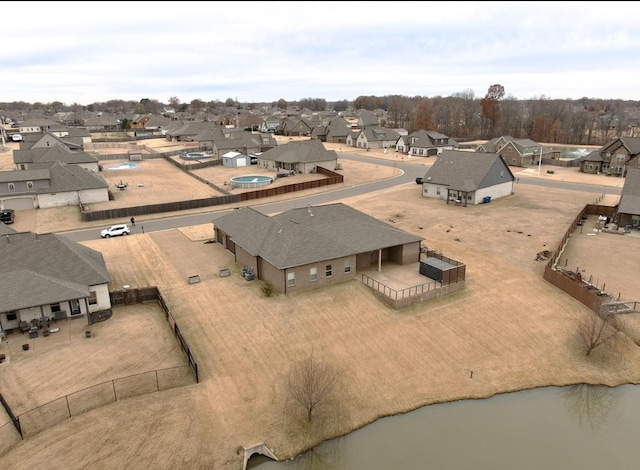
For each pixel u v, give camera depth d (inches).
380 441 949.8
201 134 5236.2
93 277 1350.9
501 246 1957.4
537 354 1233.4
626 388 1135.6
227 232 1763.0
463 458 908.0
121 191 3105.3
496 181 2822.3
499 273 1664.6
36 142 4323.3
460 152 2955.2
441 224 2285.9
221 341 1225.4
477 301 1460.4
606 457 921.5
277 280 1465.3
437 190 2842.0
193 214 2513.5
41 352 1154.7
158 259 1788.9
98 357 1141.7
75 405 971.9
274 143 4916.3
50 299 1230.3
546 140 7062.0
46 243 1384.1
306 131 6830.7
